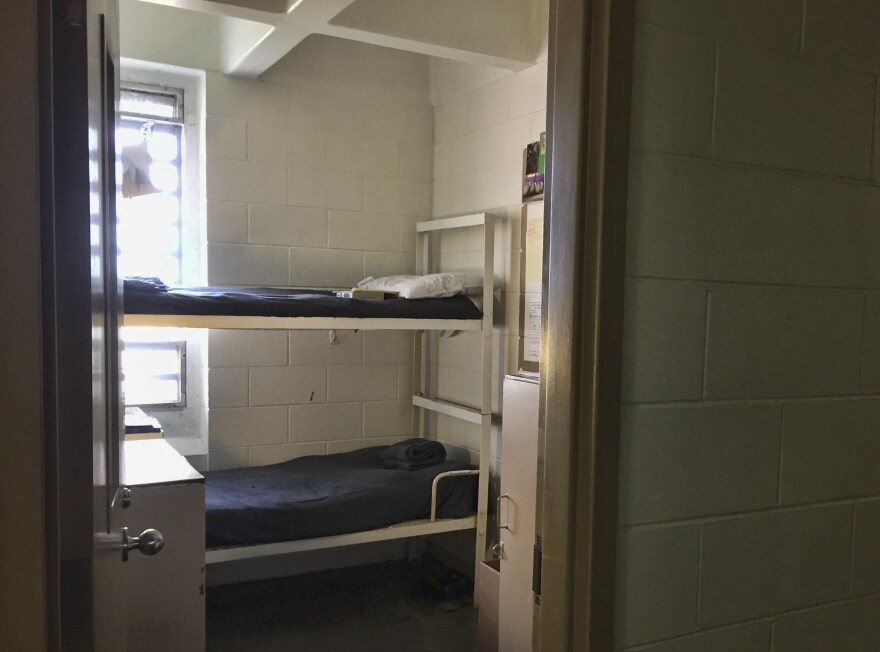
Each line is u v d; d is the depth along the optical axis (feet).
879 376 4.66
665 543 3.98
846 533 4.58
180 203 11.50
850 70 4.40
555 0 3.94
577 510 3.79
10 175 2.75
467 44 9.53
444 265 12.45
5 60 2.72
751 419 4.20
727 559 4.17
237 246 11.42
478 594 10.03
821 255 4.38
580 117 3.70
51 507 2.95
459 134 12.09
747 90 4.06
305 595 11.35
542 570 4.03
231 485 10.30
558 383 3.89
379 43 9.34
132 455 7.93
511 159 10.84
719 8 3.95
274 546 9.39
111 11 4.23
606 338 3.68
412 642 9.83
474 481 10.93
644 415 3.88
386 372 12.71
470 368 11.82
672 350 3.93
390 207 12.56
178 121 11.34
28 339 2.81
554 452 3.92
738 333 4.13
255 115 11.44
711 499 4.10
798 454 4.37
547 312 4.02
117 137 4.51
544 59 9.87
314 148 11.89
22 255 2.78
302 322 9.18
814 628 4.50
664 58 3.81
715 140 3.99
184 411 11.65
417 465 11.00
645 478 3.90
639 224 3.80
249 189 11.46
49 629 2.96
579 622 3.80
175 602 7.05
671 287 3.91
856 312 4.54
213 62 11.12
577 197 3.73
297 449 12.03
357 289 10.03
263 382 11.72
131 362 11.29
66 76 3.05
